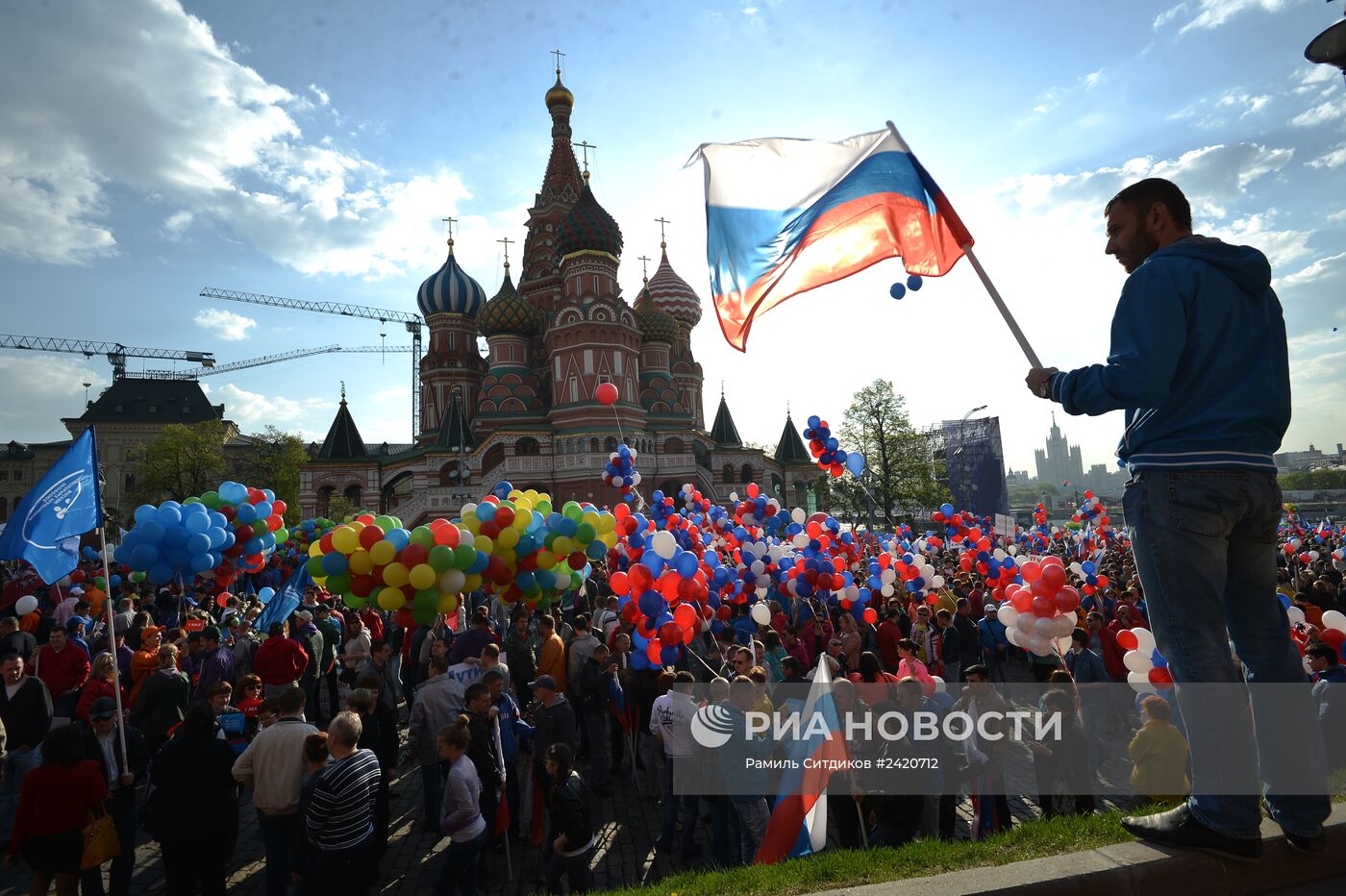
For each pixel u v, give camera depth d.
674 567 9.89
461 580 11.53
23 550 9.00
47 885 6.52
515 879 8.15
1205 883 2.55
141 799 10.20
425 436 62.88
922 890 2.59
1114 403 2.49
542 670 12.16
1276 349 2.59
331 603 17.17
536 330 59.50
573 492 49.00
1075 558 26.08
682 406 64.06
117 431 91.12
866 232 4.38
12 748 8.82
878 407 46.25
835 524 15.20
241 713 9.19
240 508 15.08
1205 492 2.45
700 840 8.94
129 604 15.24
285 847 7.12
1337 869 2.67
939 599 14.28
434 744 9.41
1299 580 17.92
